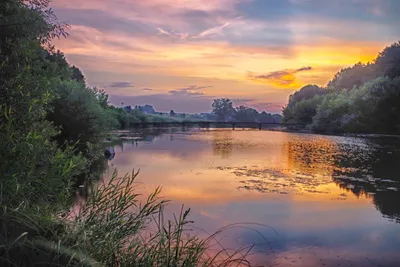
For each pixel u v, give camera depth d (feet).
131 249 8.37
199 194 28.89
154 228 10.67
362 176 39.58
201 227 19.84
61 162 10.36
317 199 28.19
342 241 18.75
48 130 13.35
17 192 7.09
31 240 6.35
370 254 17.16
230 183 34.22
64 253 6.55
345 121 145.59
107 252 7.77
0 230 6.11
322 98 205.05
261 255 16.26
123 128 164.14
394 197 29.12
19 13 13.00
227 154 60.44
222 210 24.23
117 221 8.79
